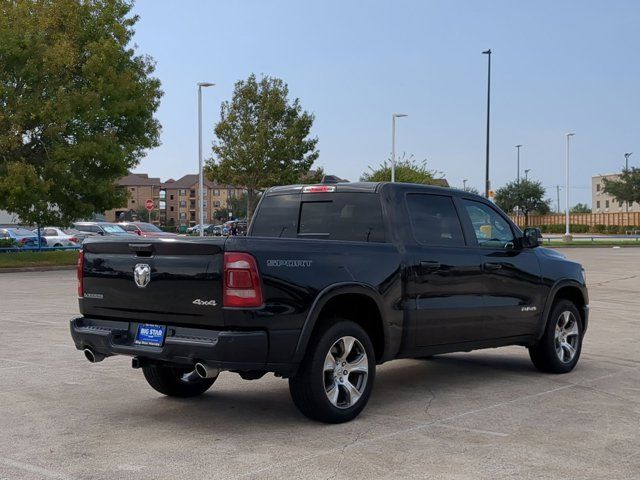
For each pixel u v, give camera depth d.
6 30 27.58
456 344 7.30
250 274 5.59
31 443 5.64
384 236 6.86
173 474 4.91
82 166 29.86
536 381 8.06
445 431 6.00
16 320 12.98
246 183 45.38
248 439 5.73
